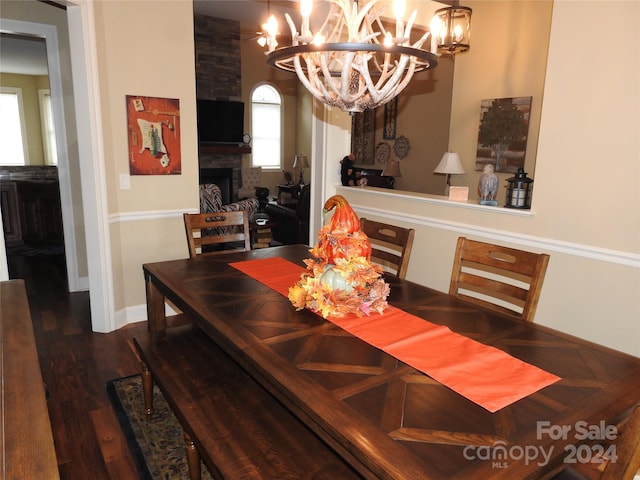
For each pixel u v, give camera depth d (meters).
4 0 3.58
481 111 5.05
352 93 1.63
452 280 2.14
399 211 3.60
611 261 2.41
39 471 0.85
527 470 0.94
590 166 2.45
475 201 3.17
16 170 6.93
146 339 2.21
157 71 3.25
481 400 1.19
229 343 1.53
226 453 1.40
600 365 1.39
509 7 4.64
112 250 3.22
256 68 9.31
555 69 2.55
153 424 2.23
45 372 2.72
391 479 0.92
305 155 10.08
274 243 6.22
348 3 1.61
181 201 3.53
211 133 8.17
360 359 1.40
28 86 8.17
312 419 1.15
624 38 2.26
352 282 1.72
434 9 4.31
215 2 6.57
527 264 1.88
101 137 3.01
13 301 1.75
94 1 2.87
